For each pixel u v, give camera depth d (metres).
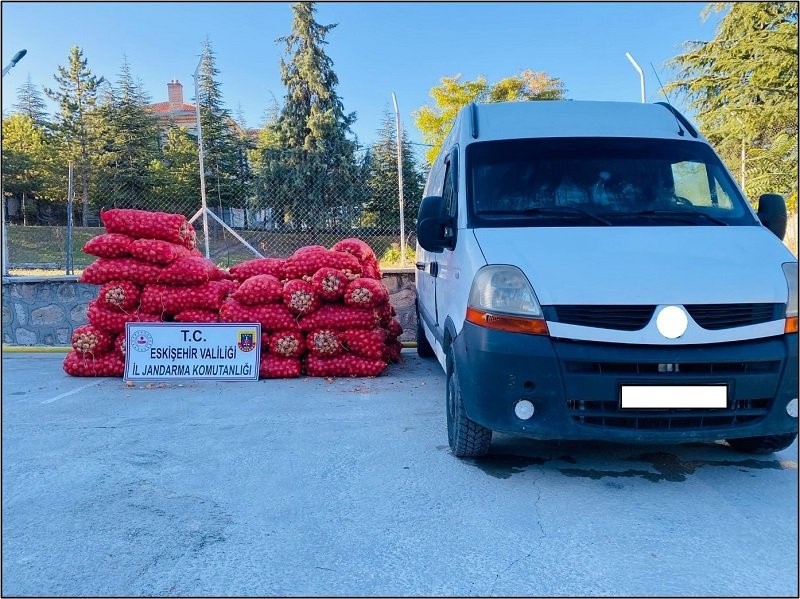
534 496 3.25
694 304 3.10
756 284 3.19
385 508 3.11
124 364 6.44
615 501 3.18
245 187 10.43
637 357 3.05
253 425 4.64
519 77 37.53
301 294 6.18
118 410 5.14
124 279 6.36
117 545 2.75
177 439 4.30
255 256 9.15
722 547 2.69
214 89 31.44
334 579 2.47
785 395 3.12
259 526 2.93
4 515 3.06
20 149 33.84
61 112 42.56
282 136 29.94
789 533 2.82
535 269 3.29
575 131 4.49
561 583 2.43
